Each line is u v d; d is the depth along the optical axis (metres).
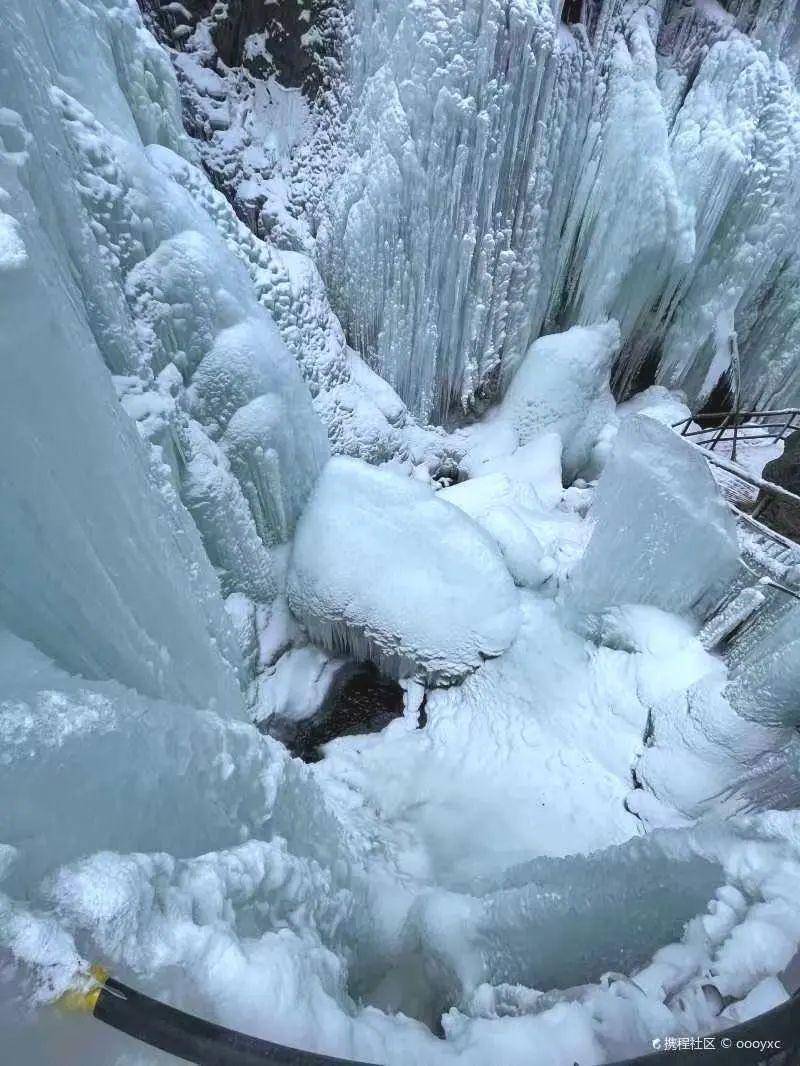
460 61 6.48
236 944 1.86
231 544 5.44
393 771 5.68
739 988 2.05
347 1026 1.99
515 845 5.09
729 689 4.91
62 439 2.38
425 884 4.56
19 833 1.62
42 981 1.34
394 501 6.19
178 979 1.68
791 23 8.45
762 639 4.85
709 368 10.91
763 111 8.59
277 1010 1.78
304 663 6.41
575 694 5.92
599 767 5.45
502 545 6.91
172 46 6.96
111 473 2.86
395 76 6.71
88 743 1.94
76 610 2.58
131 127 4.66
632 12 8.12
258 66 7.38
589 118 8.20
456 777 5.62
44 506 2.29
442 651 6.12
